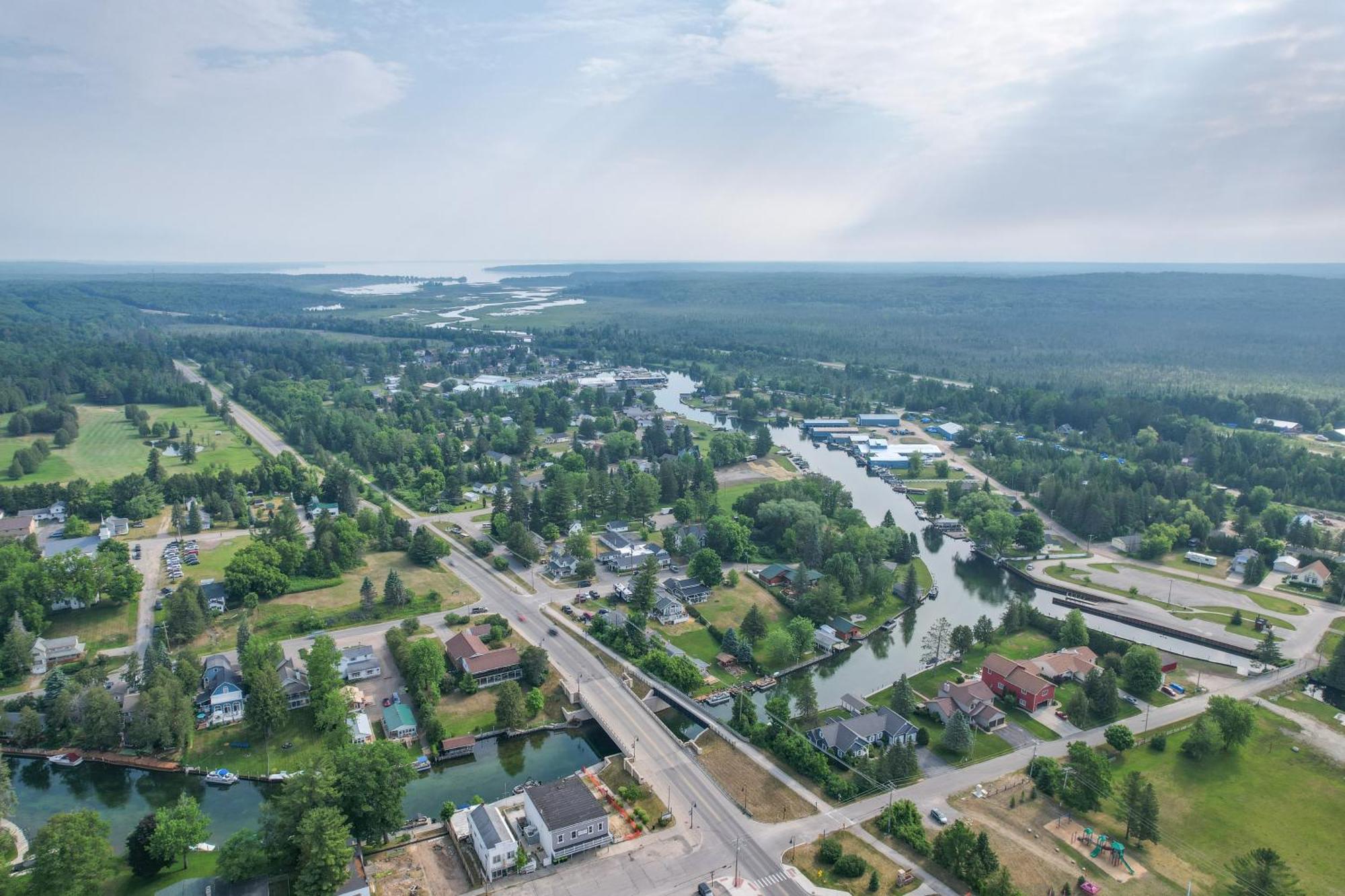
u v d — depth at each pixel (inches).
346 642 7175.2
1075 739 5851.4
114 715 5649.6
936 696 6476.4
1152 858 4613.7
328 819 4301.2
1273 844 4766.2
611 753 5807.1
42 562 7632.9
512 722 5905.5
